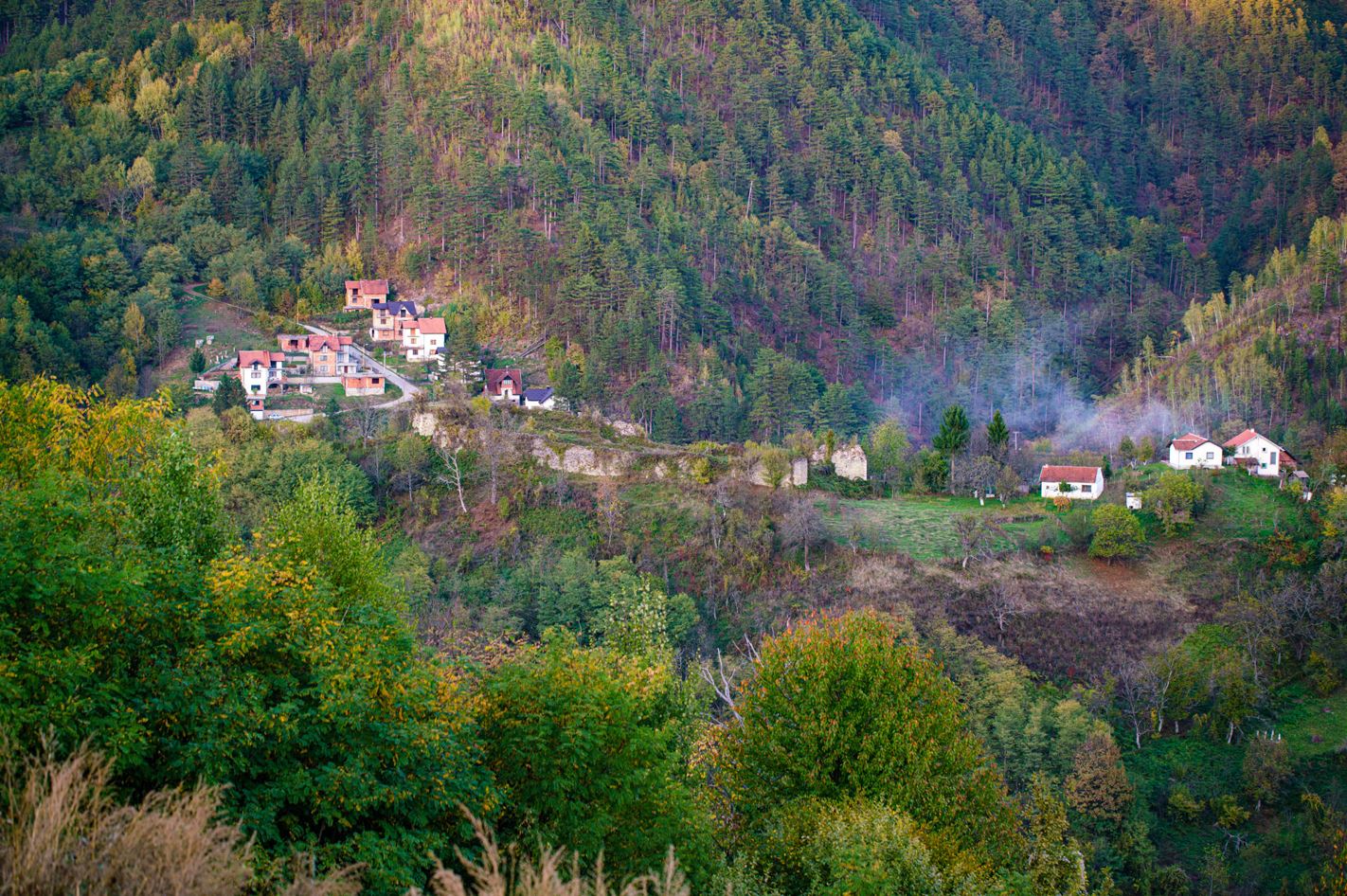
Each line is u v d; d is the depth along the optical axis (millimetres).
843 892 19000
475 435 83750
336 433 90625
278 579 18297
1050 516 80500
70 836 10242
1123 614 69062
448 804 15961
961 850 23984
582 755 17797
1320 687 61875
